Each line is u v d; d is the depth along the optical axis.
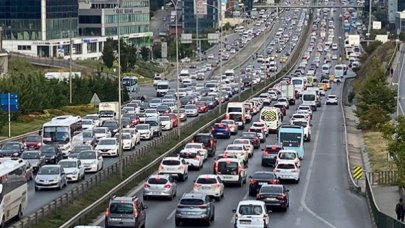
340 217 118.56
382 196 139.50
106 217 98.38
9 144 169.25
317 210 124.12
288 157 158.50
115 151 181.25
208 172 160.38
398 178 133.75
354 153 196.38
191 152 163.62
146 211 118.25
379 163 179.25
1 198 99.44
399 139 134.38
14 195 105.94
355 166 167.25
